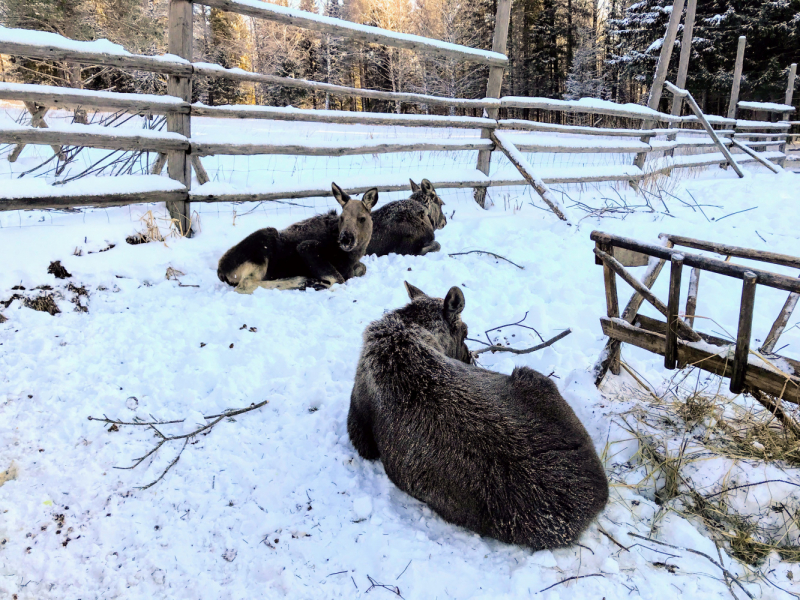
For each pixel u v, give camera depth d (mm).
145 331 4523
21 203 5070
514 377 2896
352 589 2391
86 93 5484
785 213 8422
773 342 3492
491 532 2566
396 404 2818
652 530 2689
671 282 3297
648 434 3352
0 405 3541
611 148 10555
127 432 3404
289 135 12594
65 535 2680
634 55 28859
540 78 42188
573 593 2316
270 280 5773
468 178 8789
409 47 7836
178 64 5996
